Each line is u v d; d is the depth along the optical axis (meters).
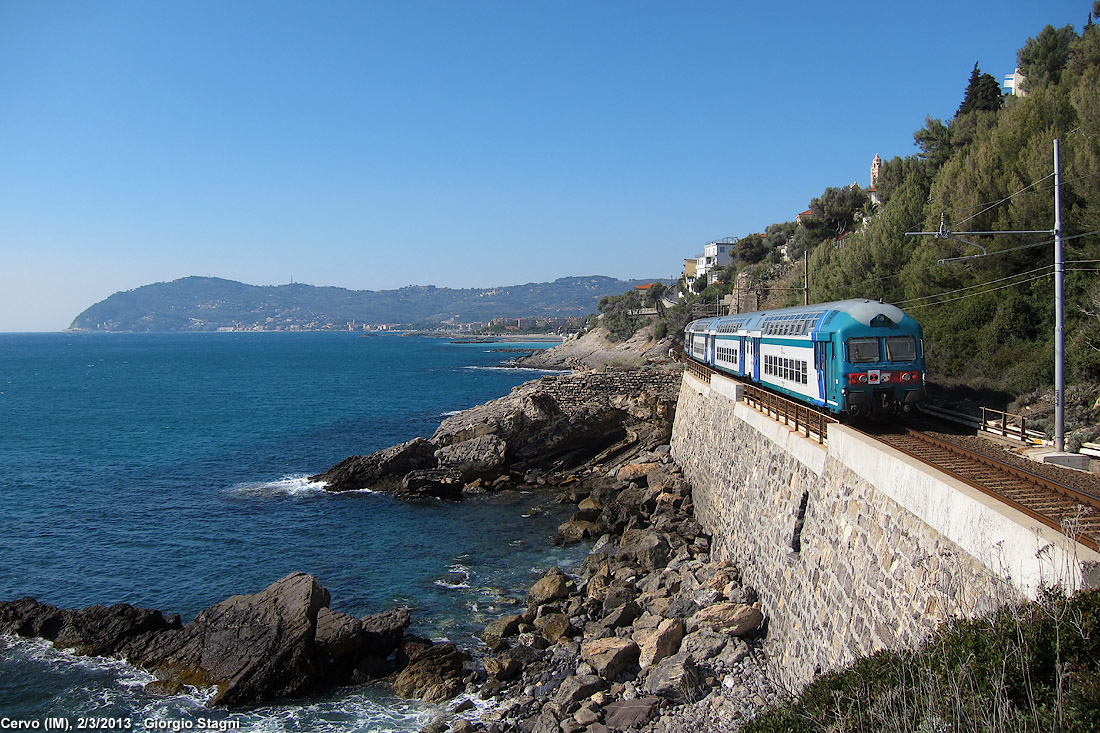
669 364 99.38
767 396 30.19
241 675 24.61
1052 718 8.79
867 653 16.59
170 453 68.81
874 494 18.14
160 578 35.66
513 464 57.34
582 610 29.92
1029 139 41.00
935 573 14.60
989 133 50.09
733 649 23.61
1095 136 34.81
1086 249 33.47
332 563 37.75
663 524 37.81
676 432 53.78
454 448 55.41
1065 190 35.59
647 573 32.81
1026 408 30.91
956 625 12.12
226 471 60.50
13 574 36.03
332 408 103.75
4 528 43.59
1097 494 16.53
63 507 48.62
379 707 24.03
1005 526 12.50
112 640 27.27
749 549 28.45
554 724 21.38
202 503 49.78
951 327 39.19
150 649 26.56
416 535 42.50
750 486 29.92
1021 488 17.27
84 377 165.12
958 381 36.84
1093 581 10.76
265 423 88.69
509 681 25.17
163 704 24.05
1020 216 36.59
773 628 23.67
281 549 40.00
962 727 9.33
